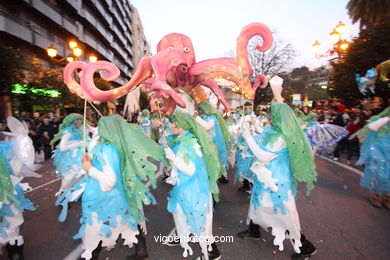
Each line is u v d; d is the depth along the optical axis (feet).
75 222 13.12
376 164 14.29
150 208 14.69
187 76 10.22
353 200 15.83
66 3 80.02
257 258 9.45
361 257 9.54
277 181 8.71
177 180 8.24
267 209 8.92
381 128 14.23
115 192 7.54
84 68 7.55
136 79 8.40
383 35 36.81
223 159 15.66
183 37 10.05
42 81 39.19
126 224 7.97
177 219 8.29
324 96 104.12
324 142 15.49
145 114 28.66
